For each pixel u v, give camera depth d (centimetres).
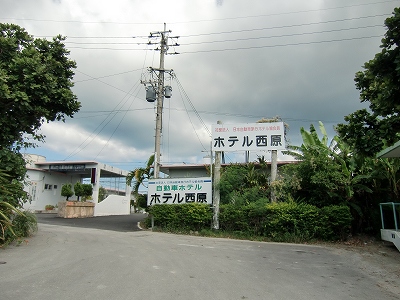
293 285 605
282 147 1476
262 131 1503
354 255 1023
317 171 1397
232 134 1521
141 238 1223
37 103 959
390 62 641
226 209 1448
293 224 1338
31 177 2752
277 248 1114
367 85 1002
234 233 1401
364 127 1058
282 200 1460
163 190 1588
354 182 1355
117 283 550
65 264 675
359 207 1383
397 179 1417
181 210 1518
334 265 841
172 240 1203
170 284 561
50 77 938
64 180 3078
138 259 766
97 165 2797
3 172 945
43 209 2806
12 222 955
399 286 648
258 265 784
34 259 714
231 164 1886
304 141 1605
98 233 1340
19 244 901
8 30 988
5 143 969
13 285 512
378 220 1395
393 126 900
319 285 618
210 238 1338
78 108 1041
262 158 1986
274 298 516
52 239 1042
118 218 2389
